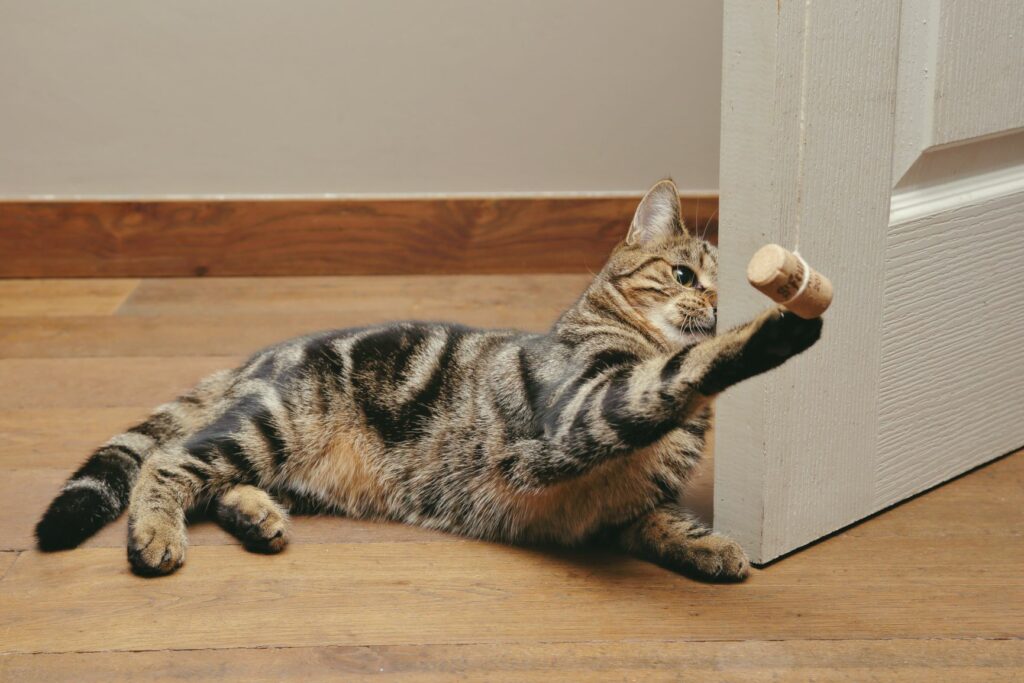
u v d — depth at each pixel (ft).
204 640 5.64
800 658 5.43
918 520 6.81
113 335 10.29
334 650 5.54
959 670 5.32
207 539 6.76
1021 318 7.34
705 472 7.66
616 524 6.72
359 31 11.43
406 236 11.91
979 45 6.31
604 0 11.41
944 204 6.57
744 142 5.81
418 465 7.06
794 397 6.15
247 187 11.87
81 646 5.59
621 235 11.94
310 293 11.45
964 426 7.23
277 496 7.33
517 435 6.55
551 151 11.87
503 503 6.72
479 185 11.94
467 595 6.08
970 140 6.52
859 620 5.76
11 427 8.39
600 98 11.72
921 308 6.63
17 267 11.89
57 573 6.31
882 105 5.99
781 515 6.30
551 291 11.43
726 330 5.64
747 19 5.63
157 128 11.65
